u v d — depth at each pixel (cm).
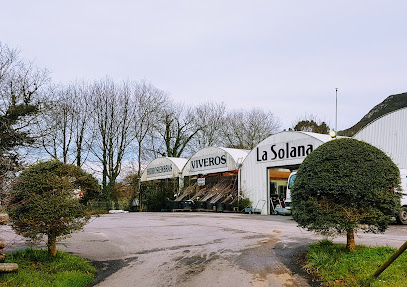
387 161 762
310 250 839
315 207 763
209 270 774
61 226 791
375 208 731
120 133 3681
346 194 733
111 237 1272
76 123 3438
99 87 3612
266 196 2470
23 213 757
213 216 2208
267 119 5131
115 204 3809
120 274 780
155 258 916
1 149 1038
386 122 1911
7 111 1481
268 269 761
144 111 3897
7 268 661
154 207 3388
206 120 4906
